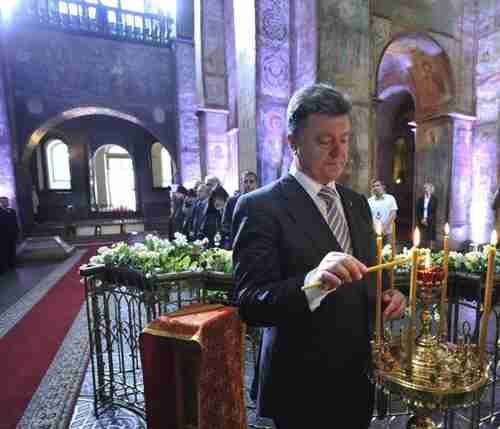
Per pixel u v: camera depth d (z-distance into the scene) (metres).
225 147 7.25
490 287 0.69
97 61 10.86
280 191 0.91
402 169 11.73
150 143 16.03
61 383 2.42
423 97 6.95
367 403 0.93
